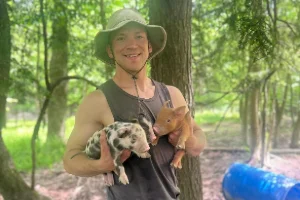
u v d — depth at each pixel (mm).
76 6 6055
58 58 9625
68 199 6582
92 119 1940
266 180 4551
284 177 4512
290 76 7805
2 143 5148
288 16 6465
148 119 1906
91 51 7043
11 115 20797
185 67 3467
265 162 7609
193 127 2270
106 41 2104
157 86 2123
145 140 1708
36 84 5547
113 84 1979
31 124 17844
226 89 8516
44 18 5395
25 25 6316
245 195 4770
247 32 3102
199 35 6305
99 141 1799
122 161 1753
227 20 3947
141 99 1953
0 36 4520
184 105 2096
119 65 1975
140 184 1877
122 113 1896
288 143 9859
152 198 1892
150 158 1891
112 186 1943
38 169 8258
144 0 5512
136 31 1974
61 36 6090
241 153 8930
